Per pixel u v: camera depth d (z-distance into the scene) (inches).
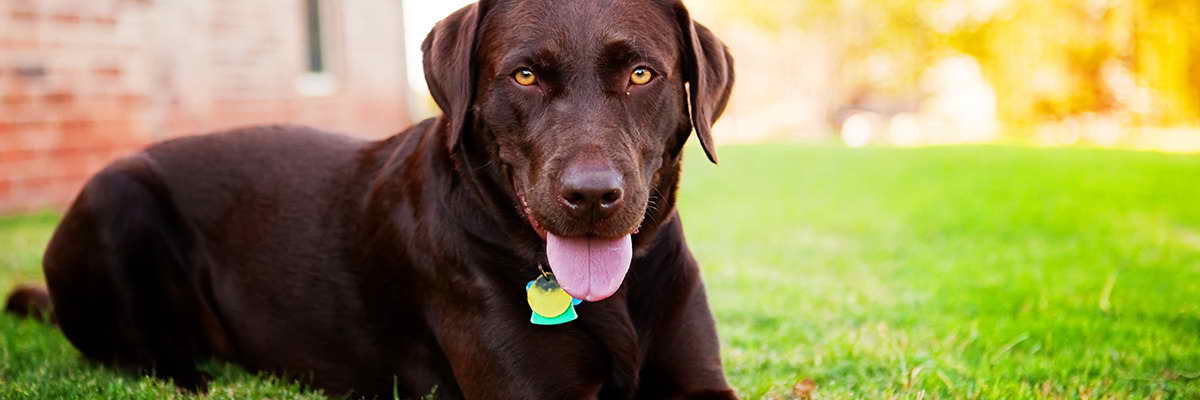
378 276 133.8
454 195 122.3
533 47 110.8
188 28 488.4
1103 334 169.0
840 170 533.0
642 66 113.0
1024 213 329.4
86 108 430.6
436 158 126.2
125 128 451.5
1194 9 930.1
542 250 118.0
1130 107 1007.0
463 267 121.0
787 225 335.0
